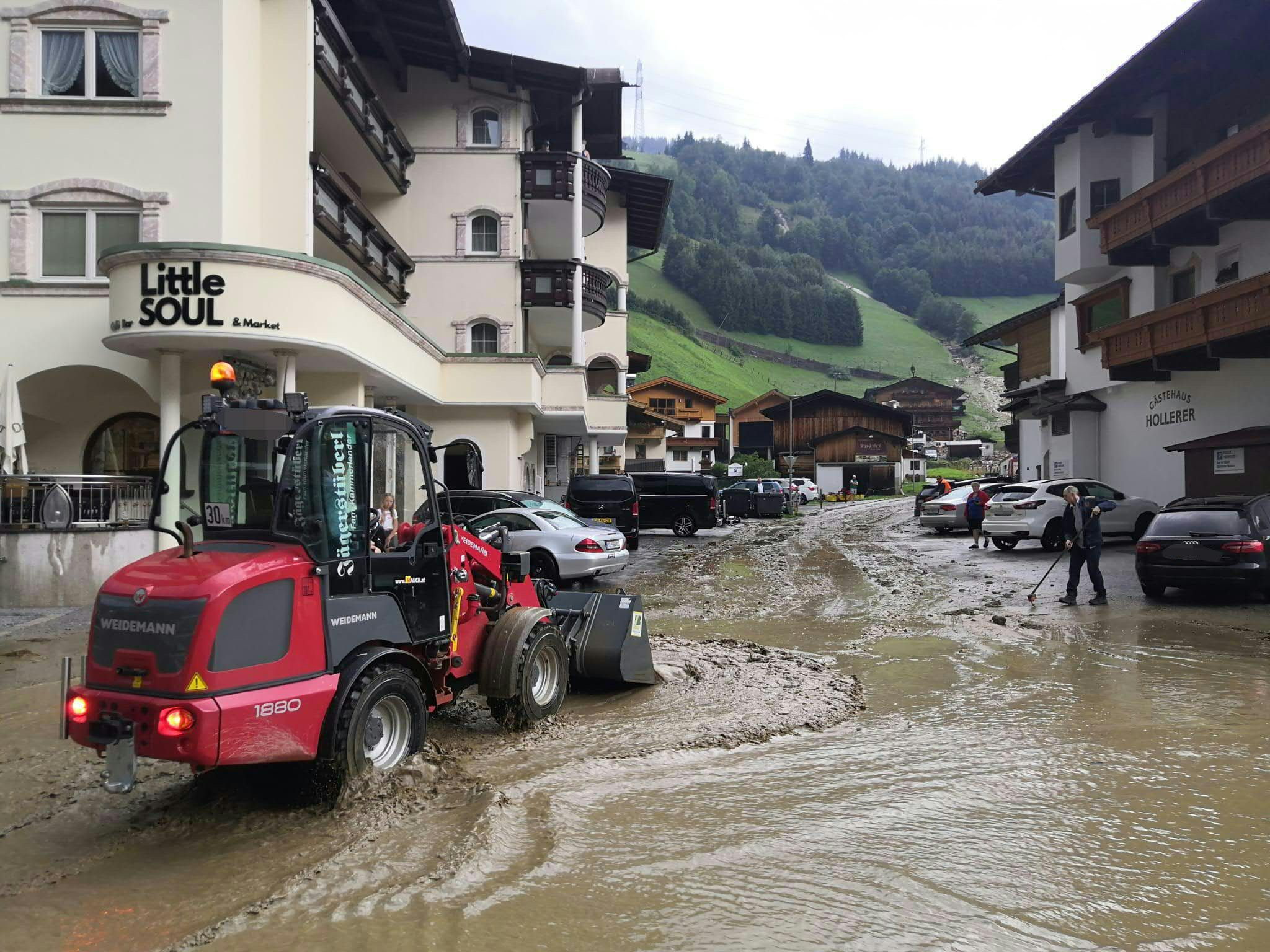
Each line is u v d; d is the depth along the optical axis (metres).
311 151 16.31
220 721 4.51
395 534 5.84
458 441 6.27
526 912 3.97
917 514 33.47
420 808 5.25
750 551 23.75
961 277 194.38
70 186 14.77
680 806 5.26
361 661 5.32
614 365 33.88
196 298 12.82
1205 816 5.03
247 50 15.80
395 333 17.50
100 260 13.07
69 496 13.27
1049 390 28.56
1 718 7.47
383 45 23.28
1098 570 13.07
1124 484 24.58
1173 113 22.50
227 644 4.64
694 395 80.69
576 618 8.42
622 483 23.75
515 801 5.32
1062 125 24.30
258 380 15.38
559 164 25.86
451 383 22.48
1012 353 37.34
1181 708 7.34
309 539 5.15
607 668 8.14
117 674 4.71
